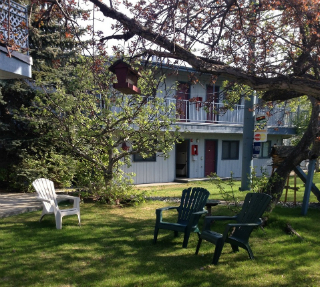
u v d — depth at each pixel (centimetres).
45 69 1209
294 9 656
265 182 789
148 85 823
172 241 597
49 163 1170
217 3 704
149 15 598
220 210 845
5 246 553
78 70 938
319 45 664
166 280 424
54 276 436
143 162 1638
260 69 655
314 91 427
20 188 1170
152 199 1058
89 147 1009
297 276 439
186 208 613
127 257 512
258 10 712
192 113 1700
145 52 574
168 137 968
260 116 1155
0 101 1108
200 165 1862
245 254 527
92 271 454
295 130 2089
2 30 725
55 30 1238
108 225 709
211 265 478
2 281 418
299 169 877
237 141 2014
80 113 951
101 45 577
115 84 435
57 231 653
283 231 655
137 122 951
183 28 619
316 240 594
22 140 1158
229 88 755
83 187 1003
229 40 713
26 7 793
